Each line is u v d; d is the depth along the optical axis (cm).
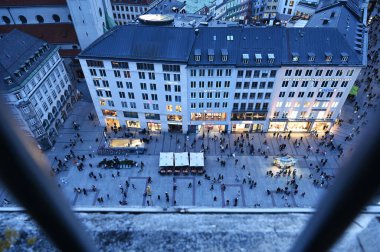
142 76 6425
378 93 8150
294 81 6375
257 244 704
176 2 9225
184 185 5891
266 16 13088
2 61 5903
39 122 6322
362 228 667
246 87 6462
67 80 7888
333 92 6512
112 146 6700
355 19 7831
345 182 378
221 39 6309
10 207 756
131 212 775
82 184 5916
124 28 6438
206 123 7131
